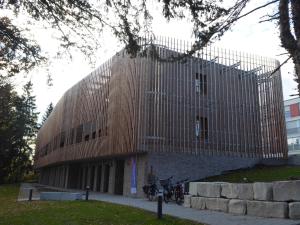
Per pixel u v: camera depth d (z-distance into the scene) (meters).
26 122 54.28
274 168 23.11
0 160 61.38
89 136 31.02
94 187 33.31
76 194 18.84
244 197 11.15
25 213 13.53
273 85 27.34
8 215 13.36
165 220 10.44
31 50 9.66
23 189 35.28
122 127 24.05
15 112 34.69
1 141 52.19
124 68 25.17
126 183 24.52
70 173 41.72
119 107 25.03
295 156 26.16
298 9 7.59
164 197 17.41
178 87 23.97
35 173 77.25
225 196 11.98
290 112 52.03
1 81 20.58
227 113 25.52
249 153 25.77
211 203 12.55
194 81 24.72
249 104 26.56
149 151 22.27
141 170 22.83
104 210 13.07
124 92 24.62
